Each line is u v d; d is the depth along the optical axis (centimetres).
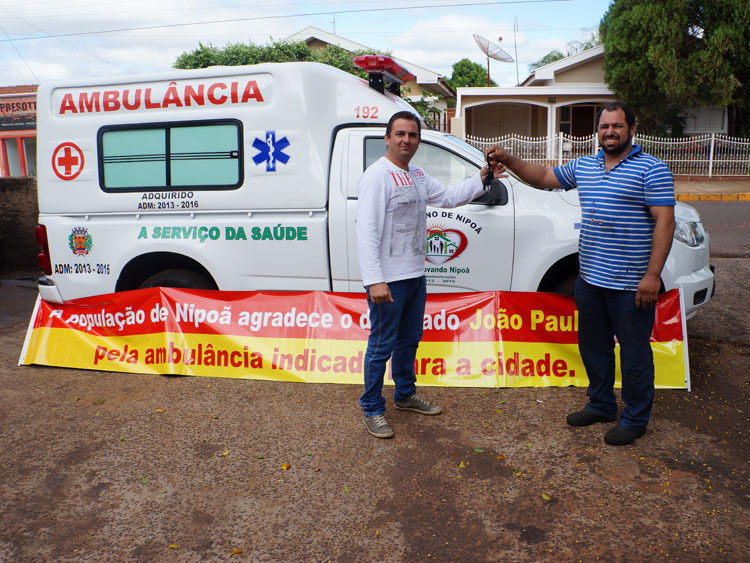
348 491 323
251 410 425
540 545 276
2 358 542
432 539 283
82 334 522
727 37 1991
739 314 601
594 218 356
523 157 2033
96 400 447
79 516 307
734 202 1541
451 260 481
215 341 494
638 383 357
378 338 378
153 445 377
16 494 327
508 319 466
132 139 520
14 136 2595
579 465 342
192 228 513
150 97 512
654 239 338
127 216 527
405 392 412
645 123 2247
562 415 406
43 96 537
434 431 389
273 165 494
